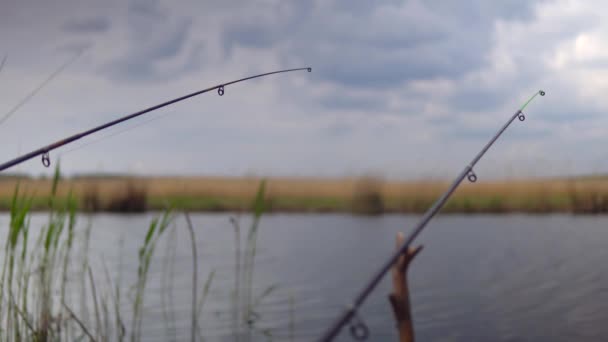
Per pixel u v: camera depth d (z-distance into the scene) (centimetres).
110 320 727
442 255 1292
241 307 793
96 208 2314
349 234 1700
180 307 794
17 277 631
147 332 674
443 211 2391
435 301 848
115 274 1030
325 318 736
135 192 2356
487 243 1488
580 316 746
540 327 698
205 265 1156
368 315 751
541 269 1107
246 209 2481
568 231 1736
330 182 2866
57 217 659
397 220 2156
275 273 1070
